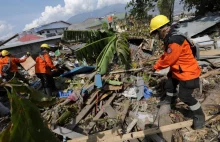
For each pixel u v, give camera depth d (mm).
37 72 5711
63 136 3627
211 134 3201
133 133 3420
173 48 2902
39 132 1002
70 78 6805
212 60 5715
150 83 5223
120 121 3936
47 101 1521
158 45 8102
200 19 9523
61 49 11047
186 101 3189
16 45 10883
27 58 7137
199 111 3199
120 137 3387
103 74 6230
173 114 3842
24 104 972
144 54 7684
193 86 3041
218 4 11391
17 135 919
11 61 6164
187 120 3562
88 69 6910
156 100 4559
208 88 4527
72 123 4160
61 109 4590
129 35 9609
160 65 3211
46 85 5750
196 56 3289
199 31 8078
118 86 5250
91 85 5324
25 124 952
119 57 6645
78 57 7375
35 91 1438
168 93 3801
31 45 11570
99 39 8211
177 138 3246
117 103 4754
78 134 3648
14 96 962
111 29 8781
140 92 4859
